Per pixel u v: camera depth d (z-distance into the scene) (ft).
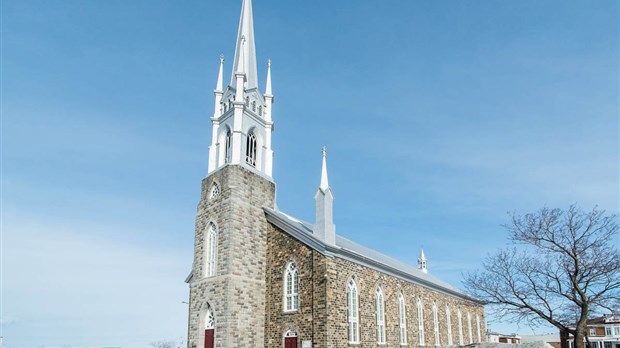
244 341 107.55
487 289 113.39
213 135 132.26
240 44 137.69
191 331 113.29
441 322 174.91
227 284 107.76
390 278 139.64
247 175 122.31
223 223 114.83
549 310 106.42
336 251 110.42
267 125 136.77
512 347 140.15
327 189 115.03
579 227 102.17
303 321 106.63
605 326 297.53
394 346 132.26
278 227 120.37
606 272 97.60
